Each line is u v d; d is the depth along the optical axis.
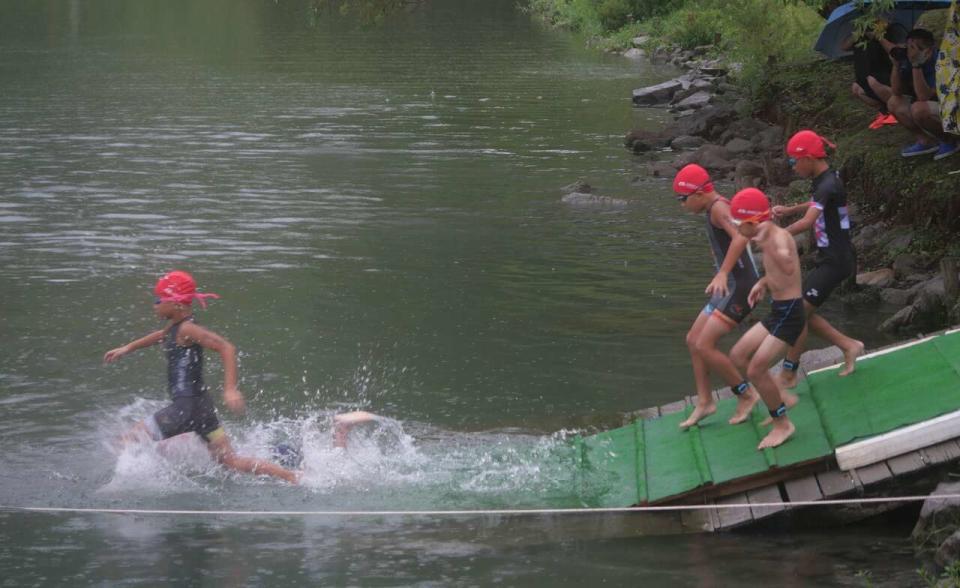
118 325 12.88
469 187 21.42
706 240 17.23
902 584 7.20
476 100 33.44
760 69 27.36
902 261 14.52
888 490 8.09
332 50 46.34
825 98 23.69
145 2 67.25
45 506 8.51
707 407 9.37
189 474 9.12
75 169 22.64
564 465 9.22
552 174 22.81
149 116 29.62
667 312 13.51
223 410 10.52
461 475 9.13
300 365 11.68
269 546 7.89
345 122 29.14
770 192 19.62
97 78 36.75
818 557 7.67
